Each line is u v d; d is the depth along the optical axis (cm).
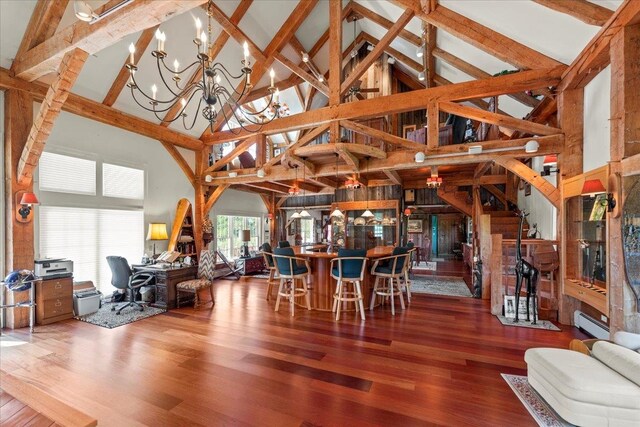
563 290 402
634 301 277
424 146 495
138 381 261
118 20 253
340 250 424
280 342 345
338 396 238
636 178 276
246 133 658
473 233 758
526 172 438
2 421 145
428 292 597
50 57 348
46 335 370
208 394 242
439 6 442
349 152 481
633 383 188
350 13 703
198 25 253
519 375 269
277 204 1127
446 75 700
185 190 693
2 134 416
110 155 541
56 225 468
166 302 481
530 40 399
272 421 210
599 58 330
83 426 140
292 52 687
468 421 208
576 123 405
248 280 741
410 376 269
